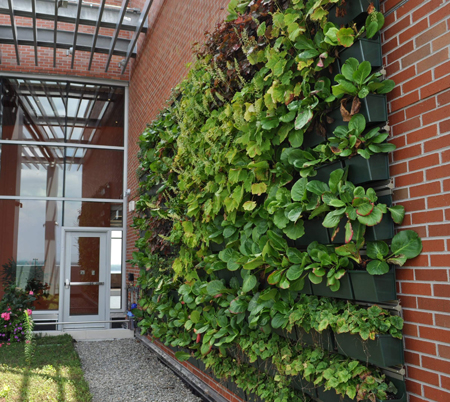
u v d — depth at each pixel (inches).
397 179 69.1
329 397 78.0
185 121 136.9
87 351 234.4
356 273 69.7
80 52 339.6
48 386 148.7
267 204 87.6
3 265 307.4
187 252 135.0
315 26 80.2
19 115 332.2
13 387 144.1
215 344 107.5
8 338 253.9
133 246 299.0
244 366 111.7
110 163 342.3
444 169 61.4
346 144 70.4
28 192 322.3
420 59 66.0
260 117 88.7
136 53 318.0
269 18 95.7
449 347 59.2
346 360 73.9
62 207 326.0
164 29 233.9
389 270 68.2
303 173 77.9
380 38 73.5
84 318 312.3
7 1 247.0
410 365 65.4
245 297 99.9
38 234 317.7
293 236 80.0
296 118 77.9
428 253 63.1
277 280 81.7
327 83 75.5
